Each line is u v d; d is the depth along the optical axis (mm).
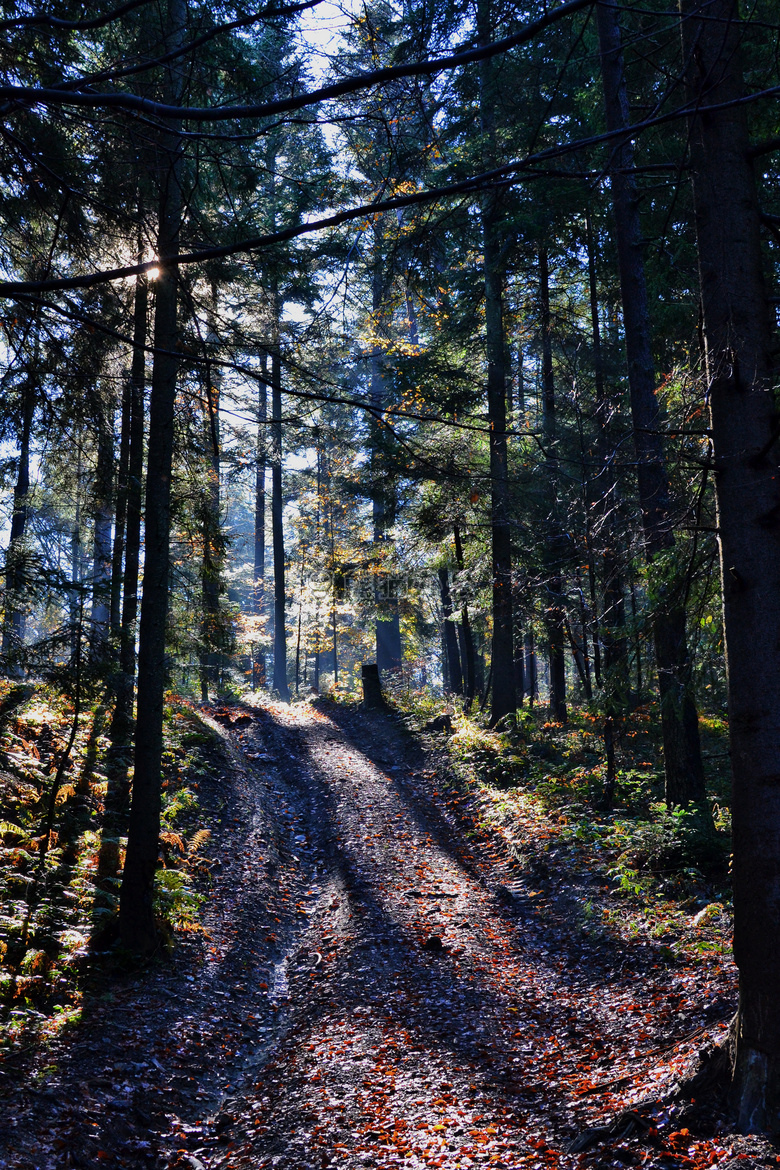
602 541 10312
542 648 19391
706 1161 4137
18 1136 5102
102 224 5133
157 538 9125
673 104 8047
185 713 16891
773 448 4484
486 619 23938
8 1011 6930
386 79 2188
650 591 8055
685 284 10664
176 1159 5586
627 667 9773
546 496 15539
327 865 12797
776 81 4840
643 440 10086
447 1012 7781
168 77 3736
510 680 18922
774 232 4664
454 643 27984
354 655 49438
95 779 11555
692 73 4418
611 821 12438
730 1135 4289
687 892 9570
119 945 8453
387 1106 5957
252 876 11680
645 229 12203
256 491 30984
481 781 15578
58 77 5004
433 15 3066
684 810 10586
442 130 3908
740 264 4441
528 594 16500
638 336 10367
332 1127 5676
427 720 20953
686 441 6637
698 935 8375
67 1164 5031
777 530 4465
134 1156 5504
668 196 11000
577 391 13164
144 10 5609
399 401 17297
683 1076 4930
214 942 9492
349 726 22781
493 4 3098
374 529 29766
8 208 5016
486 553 18453
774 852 4367
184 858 11328
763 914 4391
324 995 8383
